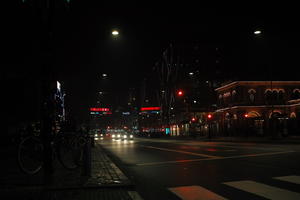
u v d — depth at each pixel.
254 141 36.66
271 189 7.71
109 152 23.02
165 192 7.79
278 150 19.83
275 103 58.78
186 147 26.42
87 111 37.16
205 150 21.61
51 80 9.23
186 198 7.05
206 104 85.94
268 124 57.91
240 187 8.05
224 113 64.38
